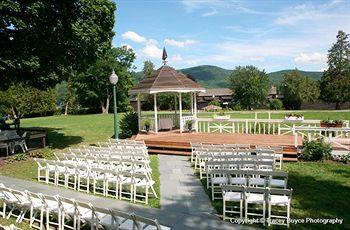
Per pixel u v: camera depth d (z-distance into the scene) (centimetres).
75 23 1698
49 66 1795
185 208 816
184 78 2022
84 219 667
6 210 862
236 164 986
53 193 968
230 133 1908
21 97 2472
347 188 954
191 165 1327
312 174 1111
